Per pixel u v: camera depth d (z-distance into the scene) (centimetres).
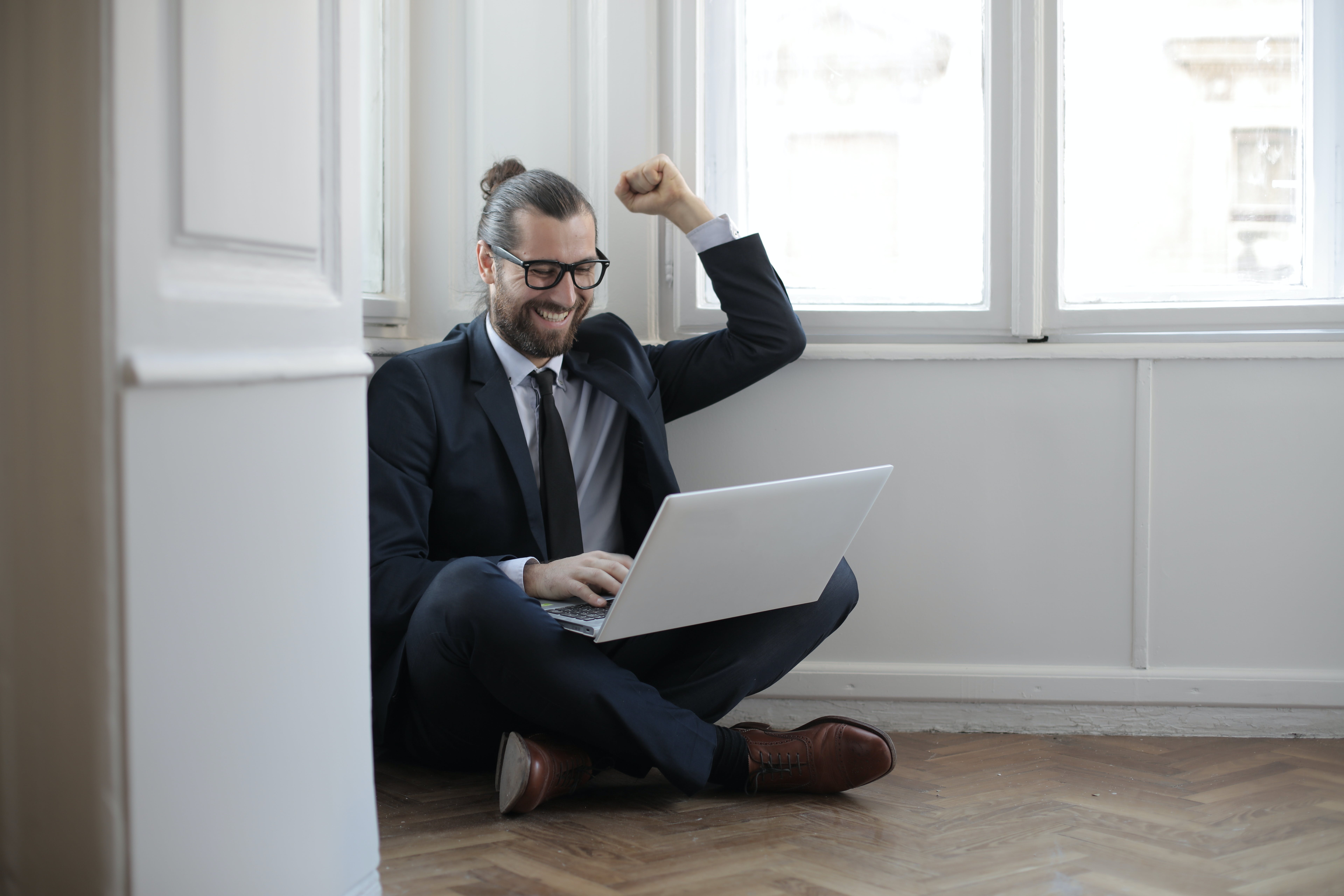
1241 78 206
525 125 211
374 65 208
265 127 104
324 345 113
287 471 108
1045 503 205
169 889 94
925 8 211
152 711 92
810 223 217
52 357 89
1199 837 145
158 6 90
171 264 93
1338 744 196
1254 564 202
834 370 208
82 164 86
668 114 212
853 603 178
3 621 93
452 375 172
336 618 116
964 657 208
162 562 92
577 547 171
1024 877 130
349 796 118
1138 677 203
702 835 143
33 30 88
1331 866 134
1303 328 199
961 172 212
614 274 212
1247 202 207
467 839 141
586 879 128
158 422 92
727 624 167
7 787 94
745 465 211
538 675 144
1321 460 200
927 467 207
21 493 92
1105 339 204
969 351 204
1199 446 202
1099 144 209
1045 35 204
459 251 214
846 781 159
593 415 185
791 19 214
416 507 163
